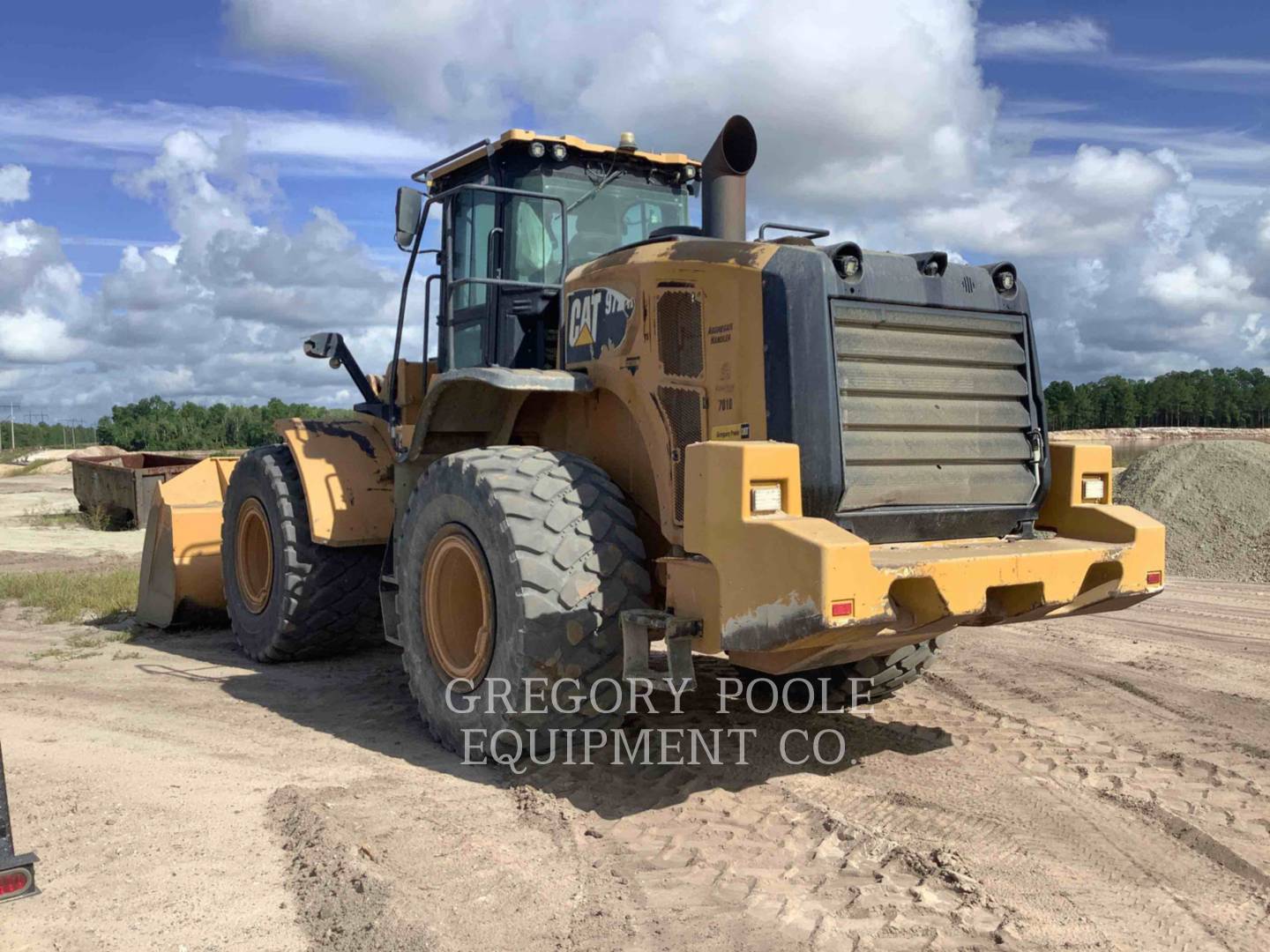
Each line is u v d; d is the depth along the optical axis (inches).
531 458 173.3
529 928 113.0
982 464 165.9
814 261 148.1
